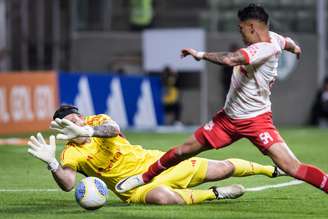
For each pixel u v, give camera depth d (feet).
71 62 197.77
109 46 203.21
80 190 60.59
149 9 203.82
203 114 207.10
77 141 64.03
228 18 213.46
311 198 71.31
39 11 189.26
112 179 65.10
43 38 190.70
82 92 174.60
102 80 179.52
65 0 197.57
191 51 59.41
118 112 184.14
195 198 64.75
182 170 65.26
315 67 216.54
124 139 65.72
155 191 63.93
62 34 196.75
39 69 188.96
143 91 191.21
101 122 63.46
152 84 194.39
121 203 65.87
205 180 66.59
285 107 215.31
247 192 75.51
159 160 62.80
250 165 68.54
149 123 193.36
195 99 207.41
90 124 63.82
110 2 206.90
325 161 112.88
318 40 216.13
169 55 191.93
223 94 198.80
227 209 62.54
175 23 213.05
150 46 192.44
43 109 166.71
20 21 185.88
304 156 120.98
